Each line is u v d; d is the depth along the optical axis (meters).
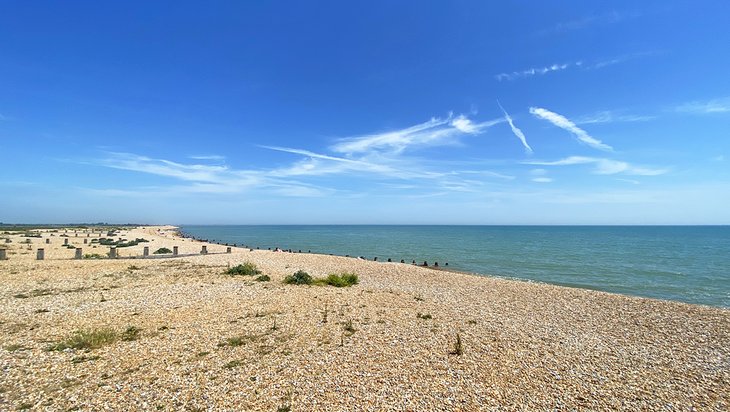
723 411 8.05
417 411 7.54
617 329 15.01
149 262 30.31
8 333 11.75
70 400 7.56
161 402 7.57
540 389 8.84
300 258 40.84
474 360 10.62
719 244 81.19
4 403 7.38
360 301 18.05
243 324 13.45
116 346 10.84
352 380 8.91
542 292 23.33
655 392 8.93
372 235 135.00
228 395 7.94
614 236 123.12
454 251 63.41
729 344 13.18
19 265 25.72
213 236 128.12
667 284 30.77
